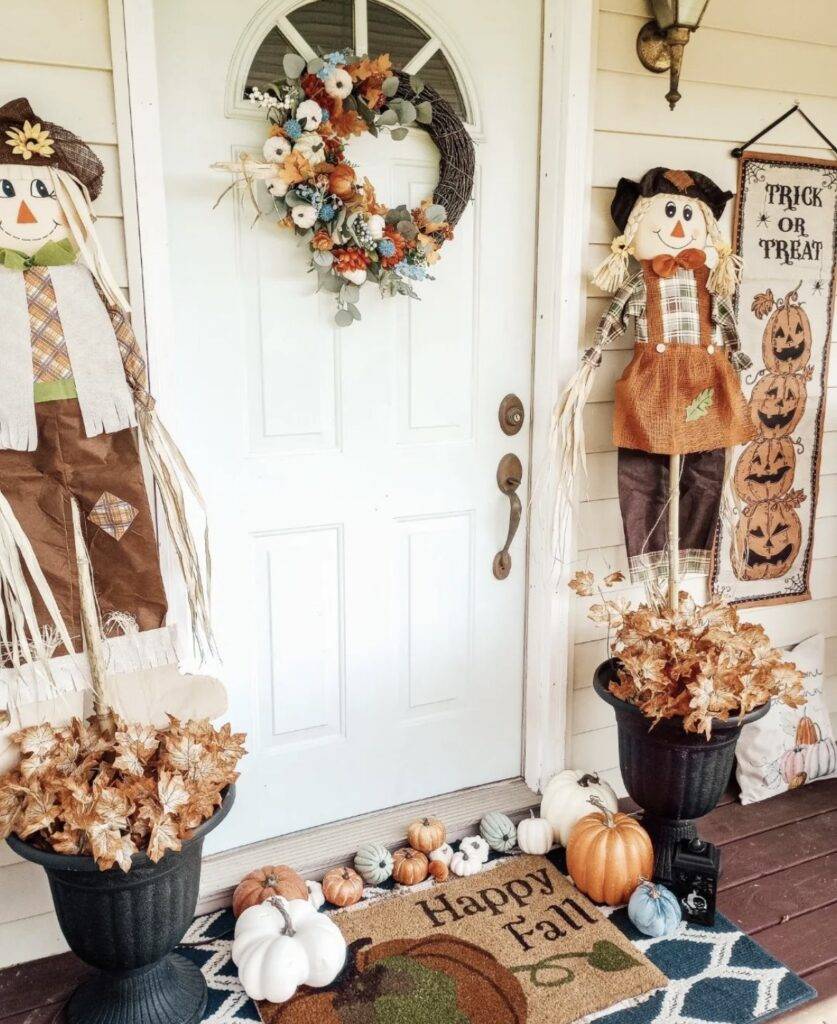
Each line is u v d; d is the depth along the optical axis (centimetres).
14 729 152
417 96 187
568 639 227
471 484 220
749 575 247
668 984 175
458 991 172
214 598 196
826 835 225
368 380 203
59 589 155
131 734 153
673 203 201
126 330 155
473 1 195
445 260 205
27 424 146
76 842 143
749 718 189
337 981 174
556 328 211
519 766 243
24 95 151
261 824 212
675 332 204
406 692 225
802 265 232
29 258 146
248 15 176
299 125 174
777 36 217
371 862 202
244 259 186
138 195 162
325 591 209
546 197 208
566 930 189
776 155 223
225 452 192
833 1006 171
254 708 207
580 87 197
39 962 182
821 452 249
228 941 186
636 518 219
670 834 205
